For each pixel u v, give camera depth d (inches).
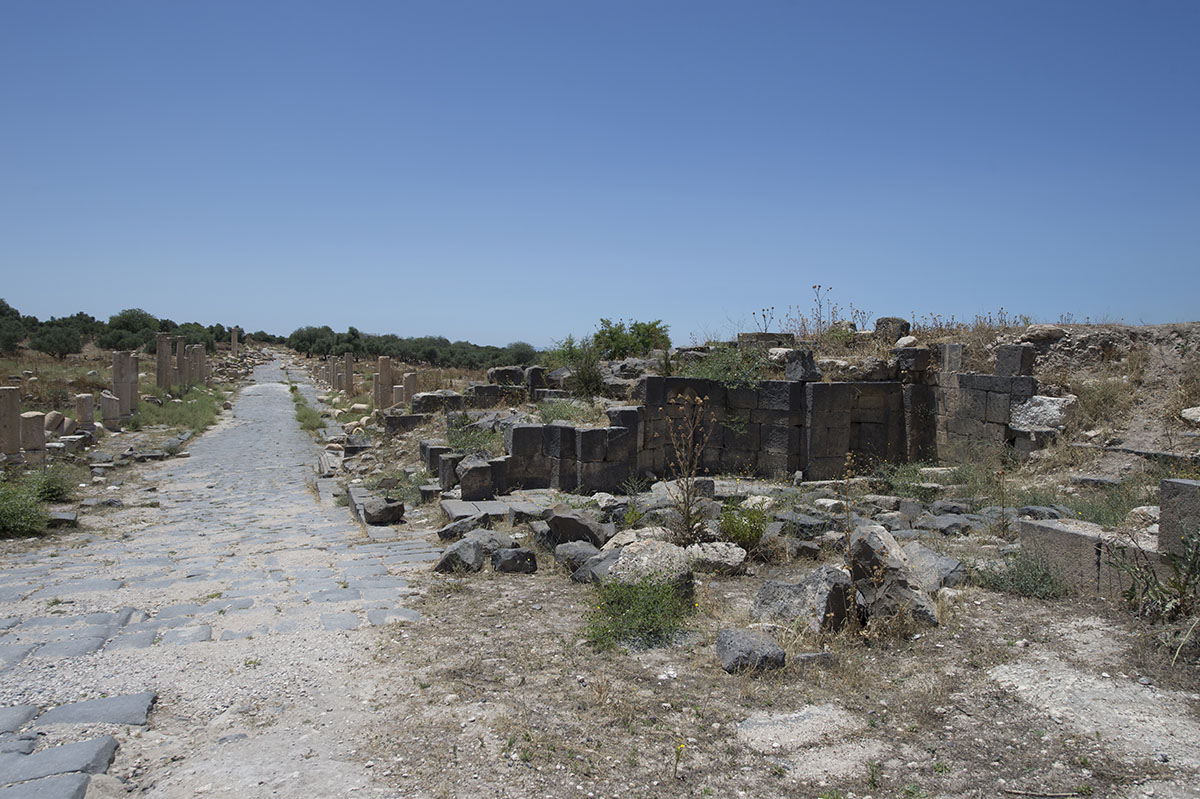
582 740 159.5
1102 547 233.5
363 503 455.8
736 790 141.6
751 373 551.2
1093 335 555.5
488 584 286.5
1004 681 180.7
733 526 318.3
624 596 233.9
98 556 362.6
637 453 508.7
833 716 168.9
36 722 166.1
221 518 486.3
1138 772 141.8
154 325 2331.4
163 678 192.9
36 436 646.5
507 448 503.2
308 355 2925.7
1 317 2064.5
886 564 223.1
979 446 526.9
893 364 571.2
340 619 242.5
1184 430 462.3
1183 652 185.3
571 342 679.1
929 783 142.4
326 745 157.8
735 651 195.2
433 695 182.2
